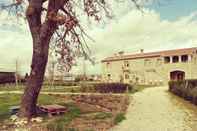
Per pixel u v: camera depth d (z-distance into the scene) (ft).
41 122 41.73
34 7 43.39
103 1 45.96
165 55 213.66
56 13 41.86
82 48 48.14
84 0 45.01
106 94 106.93
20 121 40.57
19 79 244.01
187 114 54.08
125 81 238.89
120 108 61.31
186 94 80.84
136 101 80.84
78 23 44.57
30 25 44.09
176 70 207.72
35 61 43.73
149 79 222.89
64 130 32.78
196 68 200.44
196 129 39.09
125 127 40.34
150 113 55.57
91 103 73.00
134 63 234.99
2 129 36.70
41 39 43.32
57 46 48.85
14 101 82.12
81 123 41.09
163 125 42.11
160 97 93.76
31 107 44.50
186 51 205.26
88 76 274.36
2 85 211.00
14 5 44.29
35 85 44.21
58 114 50.57
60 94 110.11
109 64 253.24
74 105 67.87
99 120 44.11
